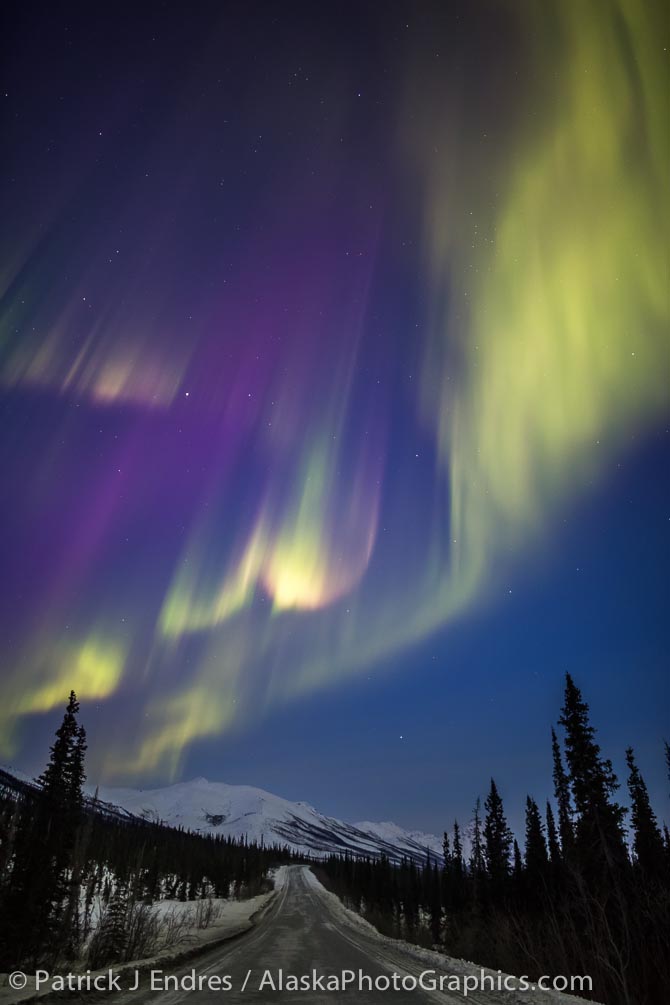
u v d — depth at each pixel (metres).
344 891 118.31
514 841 48.06
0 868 20.50
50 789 25.25
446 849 78.06
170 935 25.72
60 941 19.55
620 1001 12.96
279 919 54.31
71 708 28.25
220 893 98.31
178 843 106.19
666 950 13.52
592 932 14.16
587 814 31.11
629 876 21.72
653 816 41.44
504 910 32.97
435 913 63.94
